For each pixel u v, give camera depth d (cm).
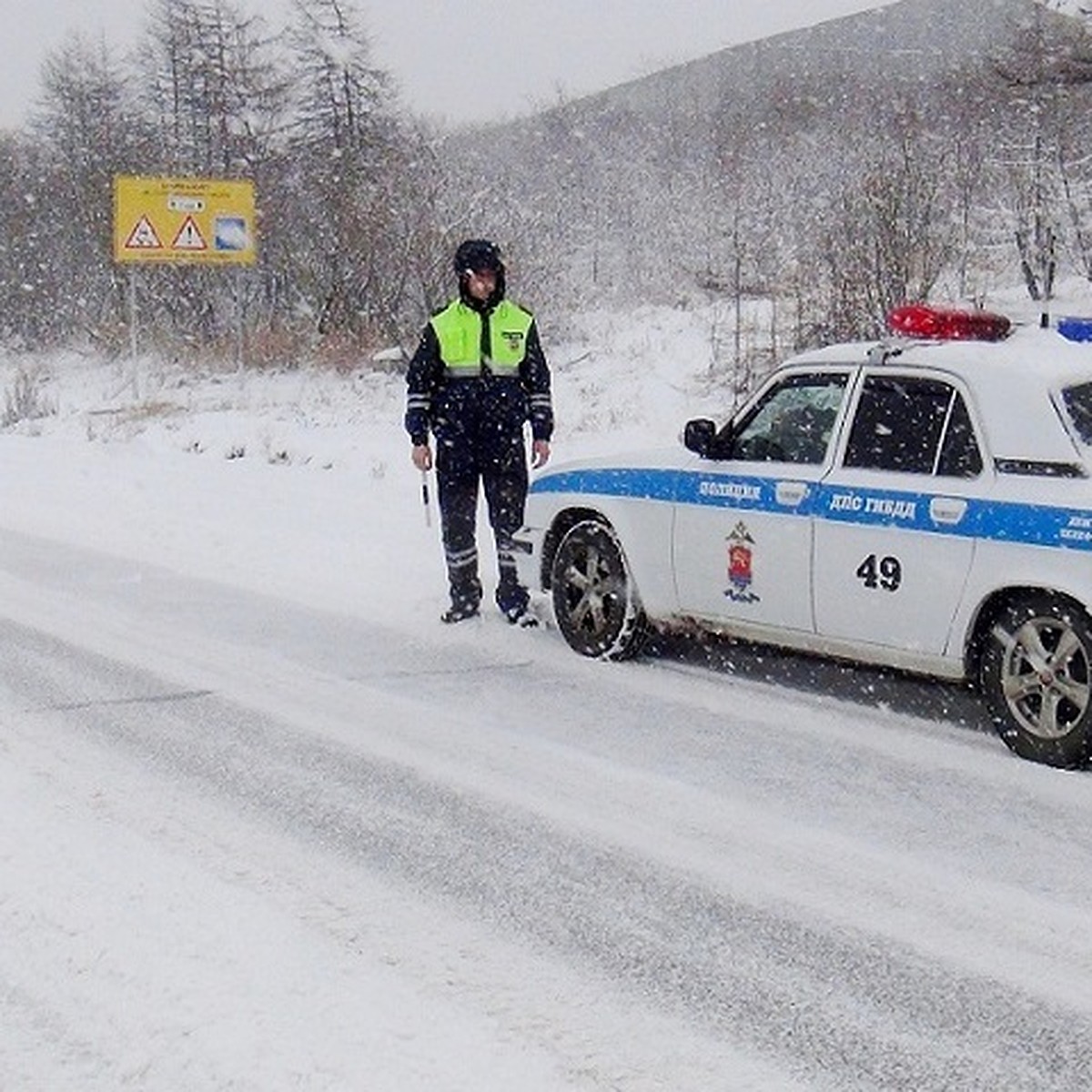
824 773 638
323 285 2936
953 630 662
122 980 438
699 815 585
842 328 1864
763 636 755
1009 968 451
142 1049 398
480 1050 397
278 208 3503
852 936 473
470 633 909
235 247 2723
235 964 449
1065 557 618
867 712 733
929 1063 394
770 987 438
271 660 841
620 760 657
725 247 3031
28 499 1492
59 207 4647
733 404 1852
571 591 859
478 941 469
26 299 4438
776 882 518
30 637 897
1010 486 645
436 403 921
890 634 687
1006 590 644
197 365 3041
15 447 1948
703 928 480
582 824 576
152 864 530
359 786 621
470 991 433
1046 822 576
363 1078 382
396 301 2839
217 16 4619
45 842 552
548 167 4222
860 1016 420
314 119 4338
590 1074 386
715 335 2233
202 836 560
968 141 2633
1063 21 2402
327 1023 412
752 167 3531
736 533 754
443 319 912
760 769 643
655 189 3866
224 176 4284
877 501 688
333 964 450
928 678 693
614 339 2517
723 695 766
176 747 675
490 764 650
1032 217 2284
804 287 1992
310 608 983
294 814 586
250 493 1463
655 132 4850
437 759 658
